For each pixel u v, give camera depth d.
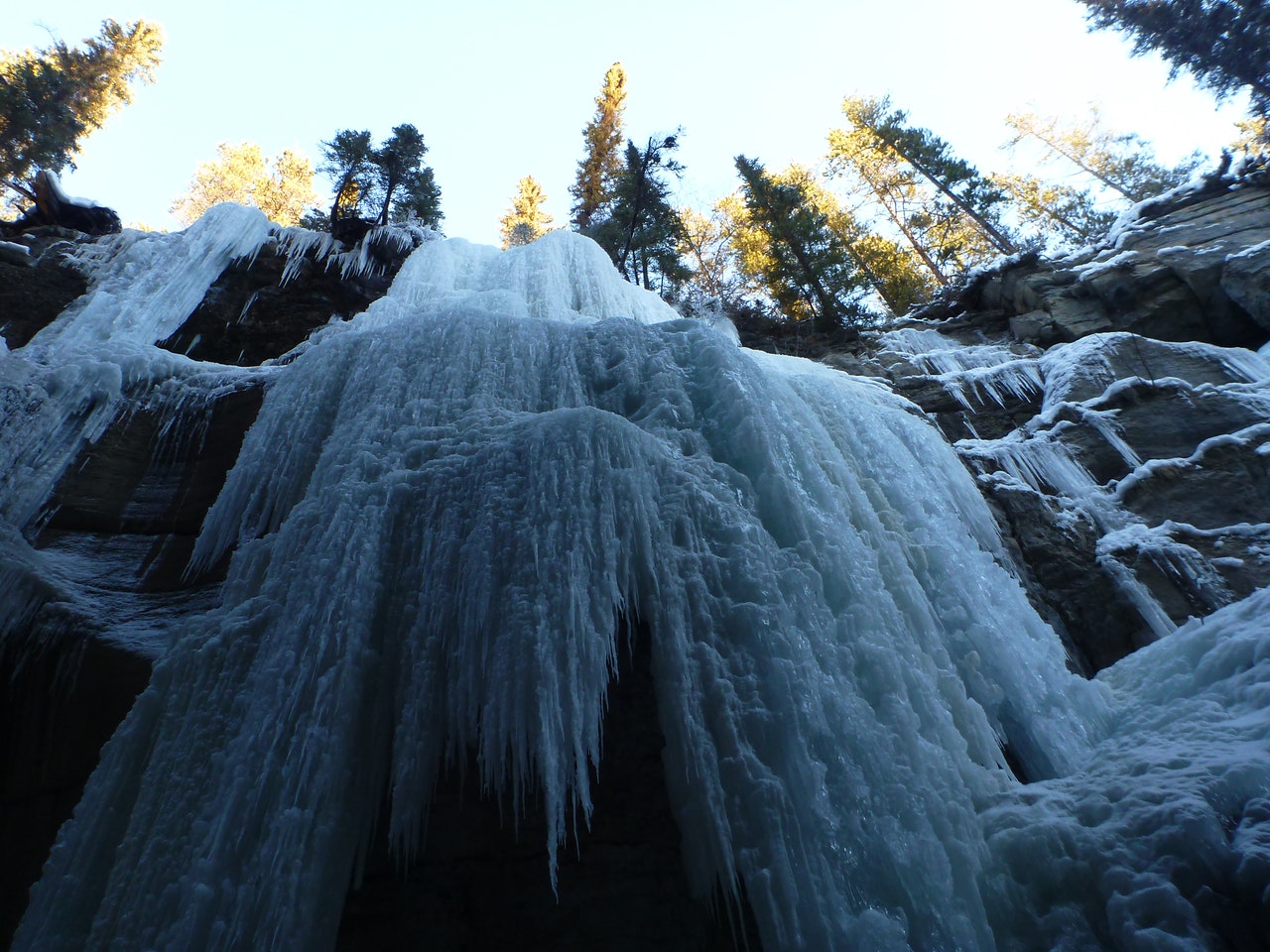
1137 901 3.32
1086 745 4.93
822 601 4.65
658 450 5.13
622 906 3.71
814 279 19.44
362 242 12.10
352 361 6.36
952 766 4.18
